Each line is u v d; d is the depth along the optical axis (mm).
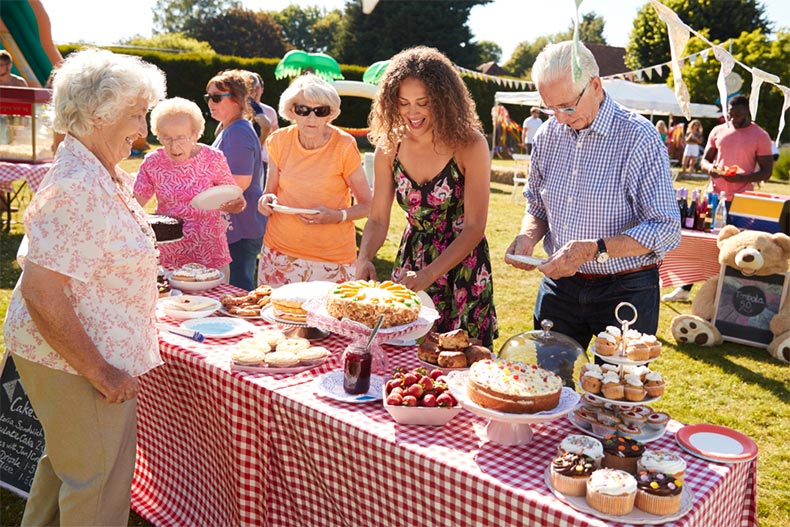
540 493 1621
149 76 1956
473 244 2734
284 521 2217
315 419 2006
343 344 2637
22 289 1816
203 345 2496
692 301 6039
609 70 35906
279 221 3602
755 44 17500
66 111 1860
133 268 1965
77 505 2029
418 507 1817
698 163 18719
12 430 2863
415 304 2295
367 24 29703
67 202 1795
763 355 5070
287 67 10469
